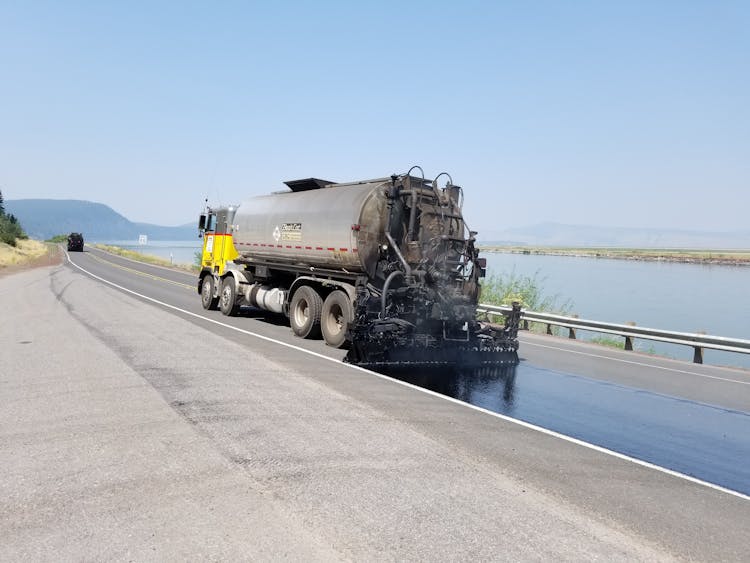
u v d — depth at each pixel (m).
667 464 5.48
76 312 13.95
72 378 7.16
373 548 3.33
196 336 10.77
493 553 3.35
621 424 6.84
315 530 3.52
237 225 14.29
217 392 6.66
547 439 5.83
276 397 6.57
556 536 3.63
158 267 42.47
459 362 10.17
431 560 3.23
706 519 4.10
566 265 93.81
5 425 5.34
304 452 4.86
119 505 3.76
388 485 4.27
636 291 43.88
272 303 13.25
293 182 13.05
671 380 10.06
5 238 63.31
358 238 10.32
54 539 3.31
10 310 14.16
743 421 7.24
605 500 4.30
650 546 3.59
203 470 4.37
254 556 3.19
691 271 86.81
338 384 7.42
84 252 68.00
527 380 9.21
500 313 16.84
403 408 6.48
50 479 4.14
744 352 11.69
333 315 10.99
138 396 6.38
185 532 3.43
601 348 14.27
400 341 9.55
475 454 5.12
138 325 11.98
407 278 10.31
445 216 10.92
